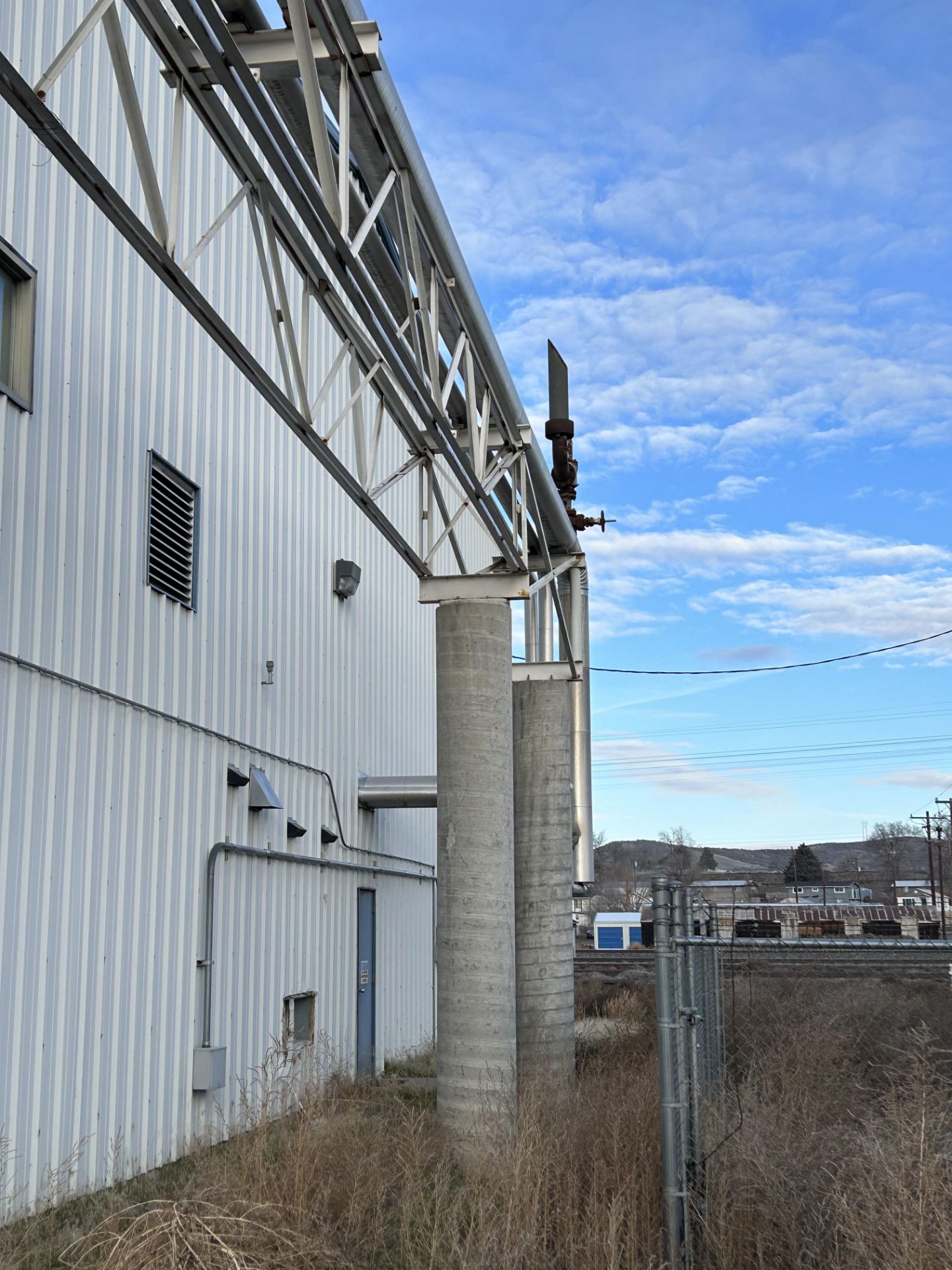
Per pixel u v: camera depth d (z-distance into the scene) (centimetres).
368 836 1717
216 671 1205
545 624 1736
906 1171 598
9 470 848
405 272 843
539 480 1392
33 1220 789
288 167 646
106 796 966
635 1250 639
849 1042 1105
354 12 683
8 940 820
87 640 949
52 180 924
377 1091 1294
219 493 1238
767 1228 638
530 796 1520
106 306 1006
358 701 1706
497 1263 650
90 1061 916
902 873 15000
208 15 570
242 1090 1049
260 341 1362
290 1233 651
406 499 1988
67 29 948
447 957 1143
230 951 1195
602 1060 1398
